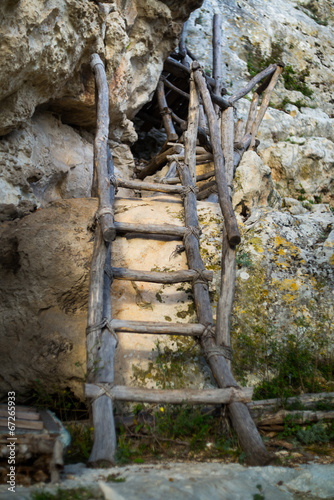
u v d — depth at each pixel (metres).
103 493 2.19
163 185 4.66
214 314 3.79
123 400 2.90
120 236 4.13
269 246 4.31
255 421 3.05
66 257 3.78
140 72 6.09
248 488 2.37
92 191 4.73
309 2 11.91
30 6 3.61
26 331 3.56
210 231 4.39
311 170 7.82
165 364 3.42
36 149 4.83
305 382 3.54
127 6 5.36
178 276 3.71
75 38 4.39
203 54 9.16
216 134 4.84
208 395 2.97
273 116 8.44
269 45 9.90
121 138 6.48
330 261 4.27
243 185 5.76
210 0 10.34
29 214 4.32
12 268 3.76
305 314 3.93
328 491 2.42
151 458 2.74
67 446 2.71
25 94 4.24
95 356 3.09
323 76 9.95
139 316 3.63
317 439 2.96
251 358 3.65
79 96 5.14
